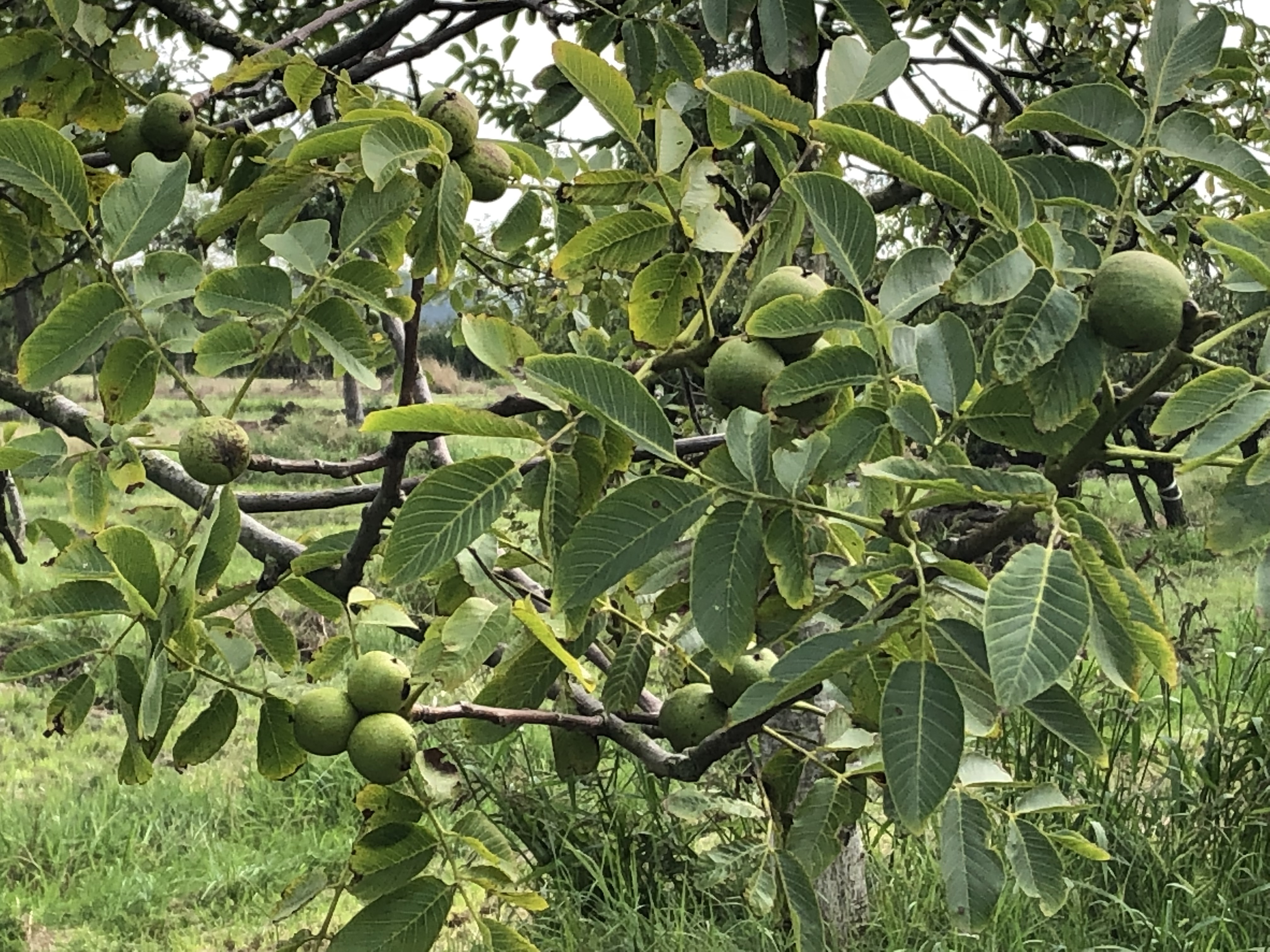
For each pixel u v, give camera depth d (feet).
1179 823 16.12
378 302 5.57
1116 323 4.27
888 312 4.85
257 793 20.75
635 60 8.69
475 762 16.78
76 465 6.85
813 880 6.77
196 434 5.47
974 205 4.46
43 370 5.50
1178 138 4.75
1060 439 4.72
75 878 18.34
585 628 6.56
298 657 7.57
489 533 7.98
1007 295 4.35
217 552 5.40
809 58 7.54
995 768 6.67
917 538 4.91
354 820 20.07
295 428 52.21
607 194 6.33
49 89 7.54
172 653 5.70
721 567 4.70
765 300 5.66
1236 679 18.45
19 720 24.48
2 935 16.44
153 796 20.86
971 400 4.87
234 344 5.76
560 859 15.92
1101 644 3.82
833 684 6.14
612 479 7.59
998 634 3.51
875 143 4.37
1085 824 15.20
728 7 7.45
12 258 7.66
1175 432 4.23
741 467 4.77
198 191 9.70
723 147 6.72
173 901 17.75
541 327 15.71
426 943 5.98
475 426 4.61
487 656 6.15
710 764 6.74
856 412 4.89
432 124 5.11
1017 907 13.99
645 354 6.79
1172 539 28.37
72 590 5.24
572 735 7.72
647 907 15.52
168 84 11.75
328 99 9.87
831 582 6.10
